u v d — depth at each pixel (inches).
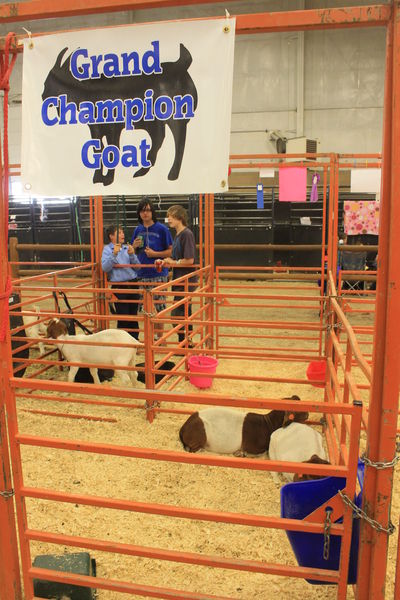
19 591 80.5
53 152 70.7
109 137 68.7
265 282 468.4
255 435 133.9
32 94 70.3
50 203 507.5
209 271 226.7
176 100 66.2
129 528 106.7
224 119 65.4
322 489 75.6
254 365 221.6
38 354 236.8
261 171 202.8
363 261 336.2
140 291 173.3
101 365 162.7
